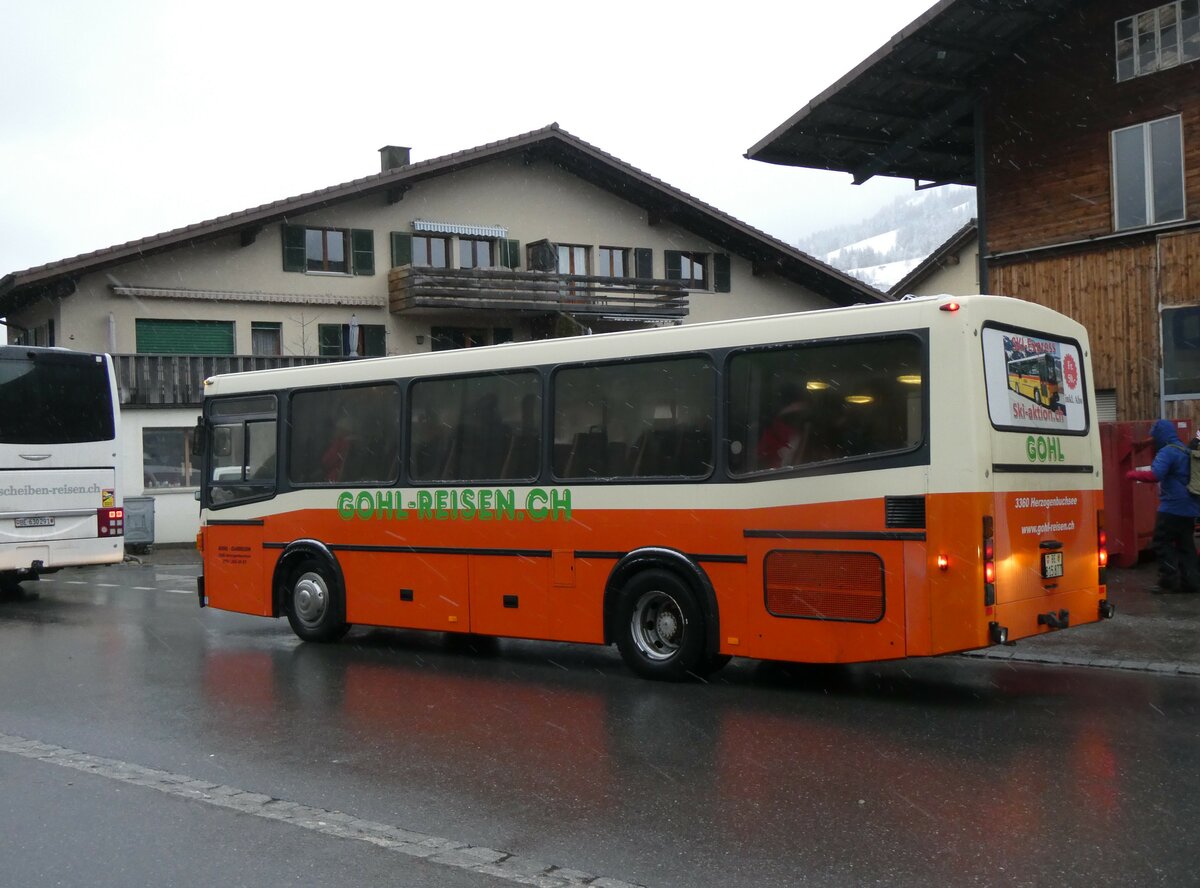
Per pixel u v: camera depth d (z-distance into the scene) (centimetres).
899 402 838
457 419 1102
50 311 2950
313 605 1217
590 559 1000
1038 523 873
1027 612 855
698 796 621
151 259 2970
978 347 827
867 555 844
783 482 888
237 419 1290
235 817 602
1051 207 2075
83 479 1756
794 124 2247
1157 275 1927
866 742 739
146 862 535
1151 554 1578
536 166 3569
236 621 1461
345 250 3291
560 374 1027
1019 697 878
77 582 2050
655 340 967
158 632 1359
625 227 3709
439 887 493
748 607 906
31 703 932
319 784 662
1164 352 1908
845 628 854
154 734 805
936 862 509
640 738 762
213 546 1304
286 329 3164
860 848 530
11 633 1367
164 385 2831
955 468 811
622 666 1069
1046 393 904
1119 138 1983
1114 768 660
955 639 807
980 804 595
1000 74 2136
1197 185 1886
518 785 651
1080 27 2017
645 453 969
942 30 1998
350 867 521
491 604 1067
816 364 880
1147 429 1542
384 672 1051
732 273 3891
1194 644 1036
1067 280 2053
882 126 2298
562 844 546
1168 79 1914
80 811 619
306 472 1227
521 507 1045
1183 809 578
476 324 3488
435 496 1109
